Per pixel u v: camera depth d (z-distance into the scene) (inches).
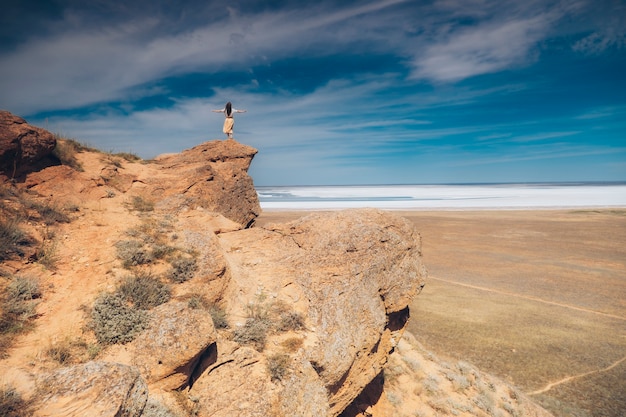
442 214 3959.2
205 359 293.7
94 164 577.0
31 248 327.3
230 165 785.6
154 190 599.8
